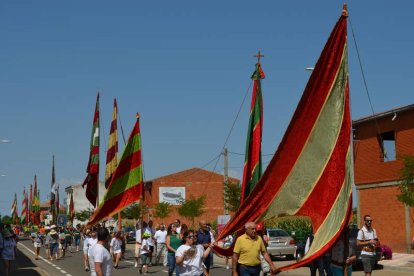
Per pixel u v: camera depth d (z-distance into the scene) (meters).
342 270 10.06
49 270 25.11
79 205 118.31
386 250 26.50
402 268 23.53
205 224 17.80
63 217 59.75
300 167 9.16
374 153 32.72
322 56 9.17
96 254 9.19
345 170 9.05
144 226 27.11
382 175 32.00
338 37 9.20
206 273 17.42
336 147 9.12
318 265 14.69
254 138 14.41
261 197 9.26
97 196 25.69
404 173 24.02
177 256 11.94
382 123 32.03
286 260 30.28
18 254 38.78
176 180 80.75
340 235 8.90
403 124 30.36
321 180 9.10
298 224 37.34
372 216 32.88
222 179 81.44
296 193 9.16
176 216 79.75
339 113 9.16
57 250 34.59
